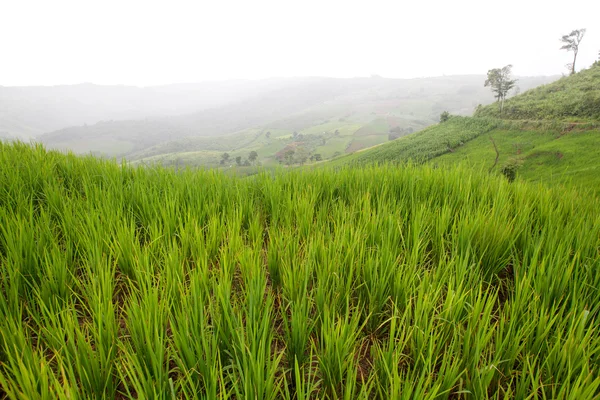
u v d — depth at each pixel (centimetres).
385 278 296
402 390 203
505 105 12006
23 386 179
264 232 468
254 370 192
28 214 410
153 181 600
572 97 9650
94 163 715
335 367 222
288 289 294
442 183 600
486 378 202
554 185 628
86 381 200
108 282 268
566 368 214
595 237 371
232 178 667
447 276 309
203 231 419
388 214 419
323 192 603
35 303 280
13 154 676
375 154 11906
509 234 376
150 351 198
